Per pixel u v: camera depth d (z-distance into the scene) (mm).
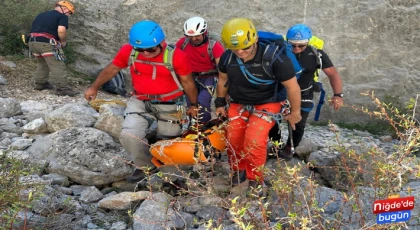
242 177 4977
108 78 4945
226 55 4555
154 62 4617
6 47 9750
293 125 4660
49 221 4297
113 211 4633
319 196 4418
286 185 3709
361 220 3832
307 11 9148
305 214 3986
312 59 5336
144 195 4621
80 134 5414
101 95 9164
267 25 9297
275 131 5312
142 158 4910
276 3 9250
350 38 9031
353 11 8984
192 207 4605
